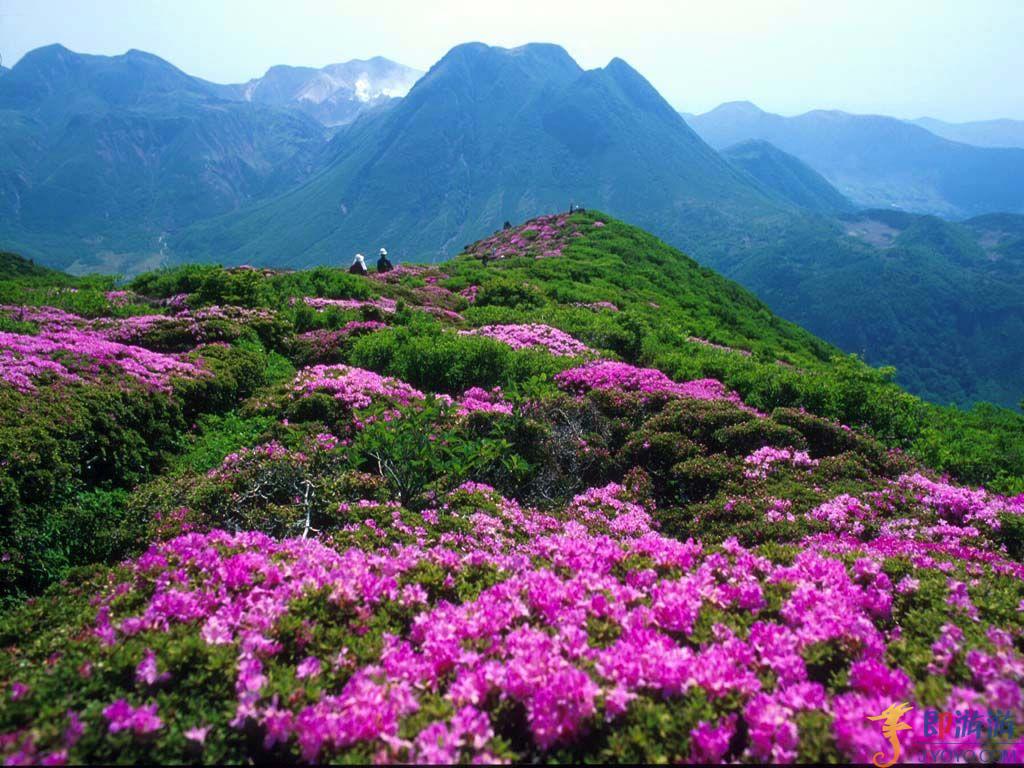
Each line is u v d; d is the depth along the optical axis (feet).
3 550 24.08
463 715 11.97
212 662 13.65
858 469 34.50
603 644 14.90
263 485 28.96
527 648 14.25
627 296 134.62
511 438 36.24
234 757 12.03
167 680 13.34
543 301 107.34
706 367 64.90
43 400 33.60
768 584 18.01
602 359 65.41
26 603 20.66
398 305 86.74
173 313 75.51
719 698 12.76
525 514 29.37
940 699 12.14
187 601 16.12
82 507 28.40
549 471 34.88
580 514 30.66
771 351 111.75
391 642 15.17
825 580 17.81
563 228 212.02
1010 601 16.44
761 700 12.31
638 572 18.79
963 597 16.25
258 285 82.64
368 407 42.88
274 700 12.19
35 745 11.12
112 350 48.29
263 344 64.85
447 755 10.99
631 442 37.83
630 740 11.94
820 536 26.35
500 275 136.87
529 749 12.19
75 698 12.87
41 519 26.58
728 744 11.59
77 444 31.35
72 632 16.38
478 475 33.24
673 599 16.15
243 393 51.39
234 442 40.60
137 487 32.58
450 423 38.52
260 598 16.80
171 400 41.86
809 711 12.21
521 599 17.03
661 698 13.12
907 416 51.96
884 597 16.69
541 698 12.27
